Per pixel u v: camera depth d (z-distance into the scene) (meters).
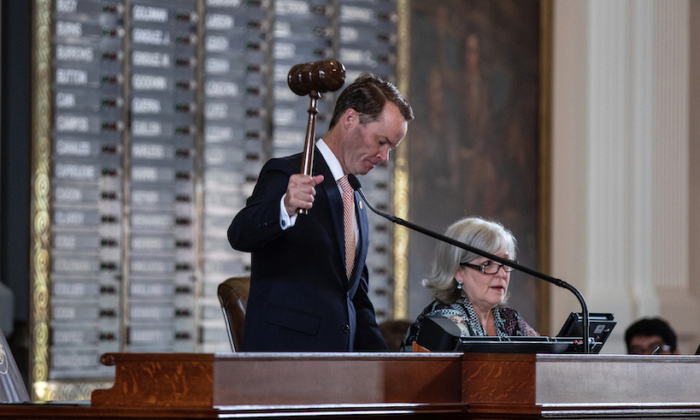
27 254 10.09
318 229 5.06
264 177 5.05
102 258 10.41
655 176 13.08
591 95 12.89
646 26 13.18
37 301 10.09
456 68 12.32
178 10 10.84
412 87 12.05
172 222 10.77
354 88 5.34
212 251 10.93
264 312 4.91
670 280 13.12
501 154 12.49
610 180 12.91
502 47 12.59
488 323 6.26
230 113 11.09
